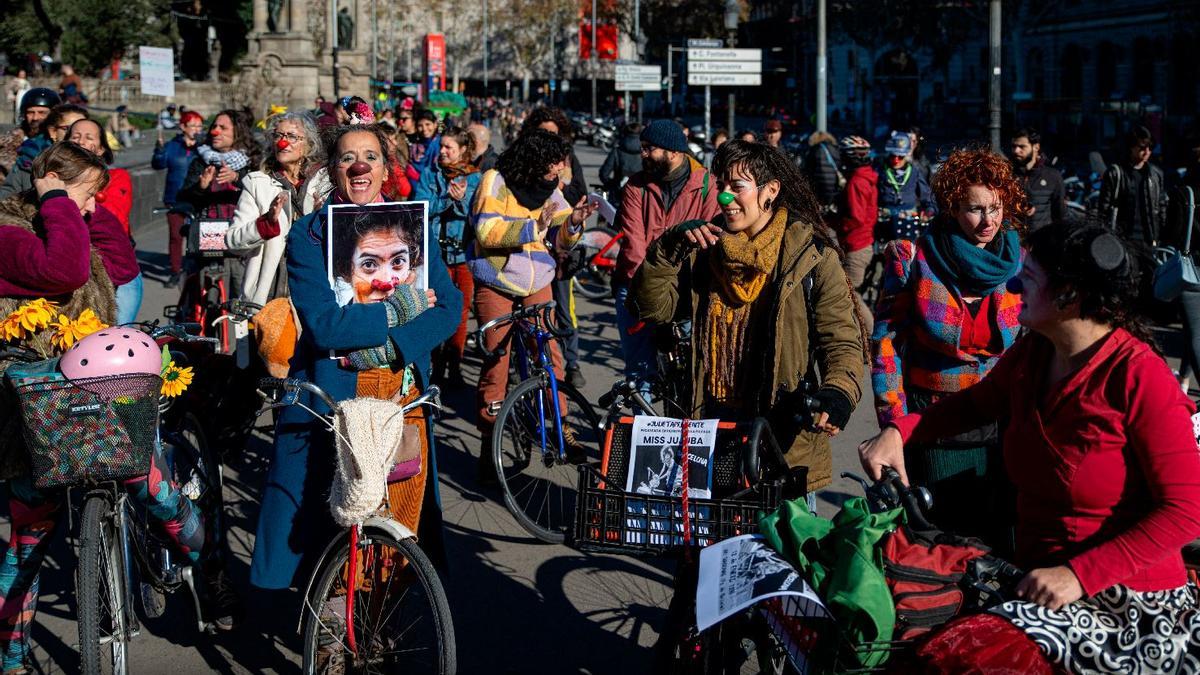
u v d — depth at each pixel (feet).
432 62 217.15
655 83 130.72
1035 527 9.70
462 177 30.78
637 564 18.45
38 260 13.55
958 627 9.08
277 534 13.60
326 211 13.74
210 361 18.67
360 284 13.73
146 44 203.72
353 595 12.63
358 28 204.03
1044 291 9.23
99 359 12.53
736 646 11.19
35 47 197.26
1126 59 175.63
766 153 13.69
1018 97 167.73
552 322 21.04
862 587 9.16
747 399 13.80
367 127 14.33
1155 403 8.95
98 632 12.68
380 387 13.78
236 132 30.53
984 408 10.69
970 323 14.16
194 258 29.07
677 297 14.11
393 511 13.88
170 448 15.24
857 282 34.27
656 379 15.83
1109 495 9.20
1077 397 9.25
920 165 42.24
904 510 10.33
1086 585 8.91
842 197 33.94
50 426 12.23
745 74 75.77
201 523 15.17
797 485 12.85
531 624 16.22
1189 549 10.23
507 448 21.13
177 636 15.78
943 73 217.77
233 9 242.17
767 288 13.55
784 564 9.78
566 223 21.81
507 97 322.96
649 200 22.65
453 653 12.20
